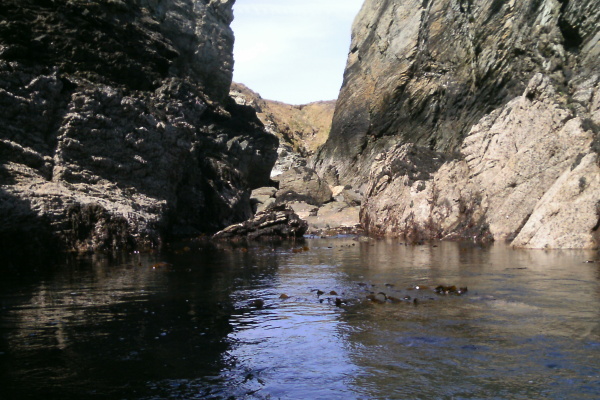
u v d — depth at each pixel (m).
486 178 22.36
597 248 15.67
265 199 36.66
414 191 24.75
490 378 4.79
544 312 7.22
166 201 22.11
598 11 31.05
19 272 12.32
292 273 12.09
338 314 7.51
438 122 44.06
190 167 25.78
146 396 4.55
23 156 17.05
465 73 42.34
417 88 45.38
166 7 32.66
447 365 5.18
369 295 8.70
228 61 36.97
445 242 20.64
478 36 40.81
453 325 6.65
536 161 20.83
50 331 6.69
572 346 5.64
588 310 7.29
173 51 26.64
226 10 37.28
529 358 5.29
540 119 21.48
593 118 21.72
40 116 17.97
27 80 18.03
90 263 14.13
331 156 53.50
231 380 4.93
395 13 49.38
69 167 18.34
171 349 5.90
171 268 13.15
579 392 4.43
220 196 27.25
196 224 25.98
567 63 32.97
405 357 5.46
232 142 32.66
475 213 21.86
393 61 48.16
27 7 20.19
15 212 15.05
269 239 23.95
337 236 25.53
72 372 5.14
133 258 15.38
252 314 7.63
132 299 8.84
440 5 44.66
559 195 17.03
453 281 10.23
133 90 23.48
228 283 10.61
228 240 23.41
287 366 5.30
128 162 20.75
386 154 28.27
